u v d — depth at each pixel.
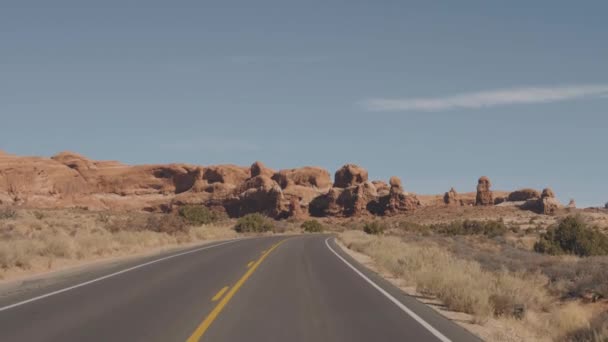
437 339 8.71
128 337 8.56
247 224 70.38
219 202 173.38
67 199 170.62
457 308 11.69
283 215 167.00
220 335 8.73
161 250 31.42
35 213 59.03
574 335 10.21
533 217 137.88
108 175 186.00
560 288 19.41
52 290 14.06
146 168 190.12
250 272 18.73
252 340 8.40
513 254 32.97
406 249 28.22
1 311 10.95
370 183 171.38
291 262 23.16
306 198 173.25
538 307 14.96
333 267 21.30
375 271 20.92
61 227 39.66
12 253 19.30
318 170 187.88
